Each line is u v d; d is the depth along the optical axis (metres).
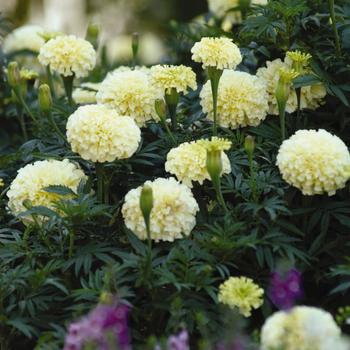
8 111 6.10
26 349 3.91
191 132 4.55
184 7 10.66
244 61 5.14
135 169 4.50
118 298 3.43
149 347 3.17
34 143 4.84
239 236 3.79
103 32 10.27
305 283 4.08
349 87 4.37
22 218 4.11
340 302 4.01
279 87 4.06
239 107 4.29
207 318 3.58
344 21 4.56
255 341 3.30
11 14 9.09
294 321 3.06
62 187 3.95
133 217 3.73
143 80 4.34
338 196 4.16
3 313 3.72
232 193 4.18
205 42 4.07
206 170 3.86
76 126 3.90
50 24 9.55
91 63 4.80
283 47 4.76
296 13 4.50
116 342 3.17
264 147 4.34
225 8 6.09
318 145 3.75
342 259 3.93
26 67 6.37
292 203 4.14
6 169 4.97
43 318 3.75
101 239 4.01
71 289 3.96
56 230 4.08
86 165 4.41
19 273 3.77
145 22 10.48
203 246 3.77
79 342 3.11
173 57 6.48
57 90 6.42
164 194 3.72
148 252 3.59
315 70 4.36
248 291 3.41
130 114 4.32
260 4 4.81
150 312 3.74
